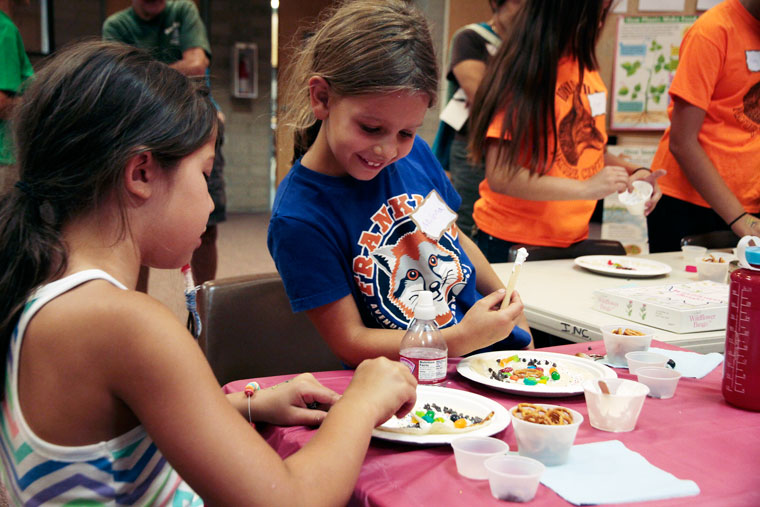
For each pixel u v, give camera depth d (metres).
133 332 0.74
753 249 1.08
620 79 5.08
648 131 5.15
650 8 4.95
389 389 0.95
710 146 2.66
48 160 0.79
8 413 0.79
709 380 1.26
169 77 0.85
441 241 1.46
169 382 0.74
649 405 1.12
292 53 1.43
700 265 2.15
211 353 1.56
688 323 1.57
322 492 0.80
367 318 1.40
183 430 0.75
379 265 1.37
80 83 0.79
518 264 1.30
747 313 1.07
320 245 1.28
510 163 2.36
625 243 3.38
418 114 1.19
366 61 1.14
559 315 1.74
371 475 0.88
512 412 0.95
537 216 2.52
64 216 0.81
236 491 0.76
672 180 2.84
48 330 0.76
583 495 0.79
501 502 0.80
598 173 2.33
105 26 3.70
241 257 6.20
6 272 0.78
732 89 2.58
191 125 0.84
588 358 1.32
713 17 2.55
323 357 1.72
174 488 0.86
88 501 0.77
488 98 2.39
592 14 2.29
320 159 1.34
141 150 0.79
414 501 0.81
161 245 0.85
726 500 0.80
